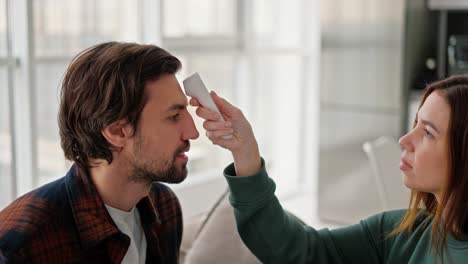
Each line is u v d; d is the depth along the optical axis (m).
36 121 3.35
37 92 3.36
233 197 1.38
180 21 4.19
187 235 2.09
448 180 1.18
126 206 1.33
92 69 1.22
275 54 4.98
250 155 1.36
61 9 3.41
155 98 1.22
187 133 1.26
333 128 4.60
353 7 4.40
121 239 1.28
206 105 1.30
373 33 4.34
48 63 3.39
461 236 1.20
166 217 1.51
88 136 1.24
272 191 1.39
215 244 1.81
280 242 1.40
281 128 5.16
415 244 1.33
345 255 1.45
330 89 4.58
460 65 4.43
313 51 5.28
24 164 3.35
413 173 1.24
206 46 4.39
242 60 4.72
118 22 3.79
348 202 4.58
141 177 1.26
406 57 4.26
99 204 1.27
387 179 2.45
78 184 1.28
